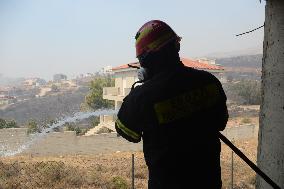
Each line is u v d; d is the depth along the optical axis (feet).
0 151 93.45
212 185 6.13
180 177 5.92
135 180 60.08
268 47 9.93
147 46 6.18
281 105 9.62
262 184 10.03
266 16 10.02
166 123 5.95
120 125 6.32
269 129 9.92
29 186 49.90
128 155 95.35
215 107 6.32
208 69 155.02
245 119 151.43
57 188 49.85
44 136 96.68
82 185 53.36
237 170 65.82
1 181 50.70
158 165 5.99
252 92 233.35
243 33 12.67
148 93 6.04
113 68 161.48
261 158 10.18
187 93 6.10
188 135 6.01
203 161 6.07
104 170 67.41
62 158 90.38
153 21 6.39
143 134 6.20
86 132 152.66
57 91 615.57
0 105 529.86
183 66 6.37
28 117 457.27
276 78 9.68
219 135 6.52
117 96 155.22
